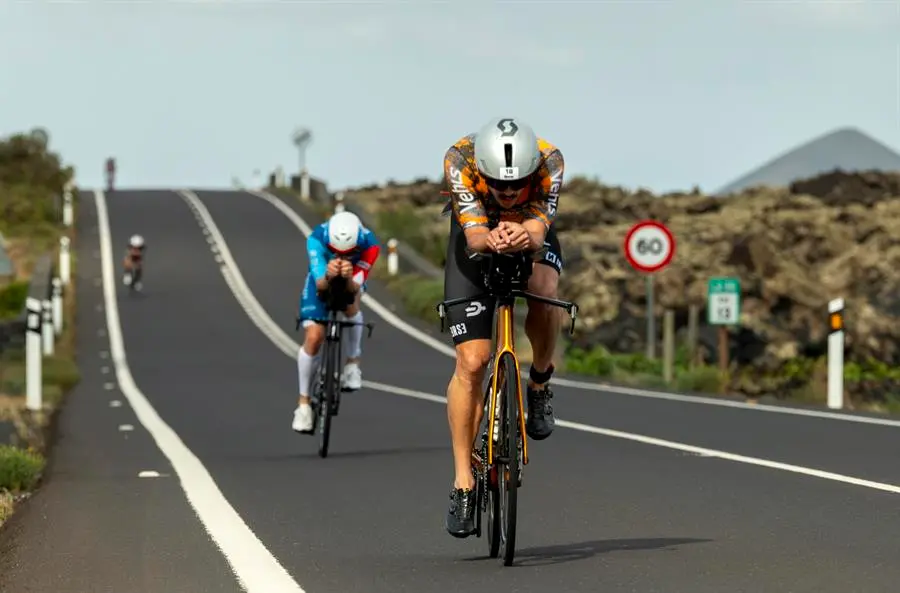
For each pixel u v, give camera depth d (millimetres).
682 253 93250
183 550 19422
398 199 172750
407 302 106312
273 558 18750
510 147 17547
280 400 52344
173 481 27625
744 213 124438
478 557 18812
